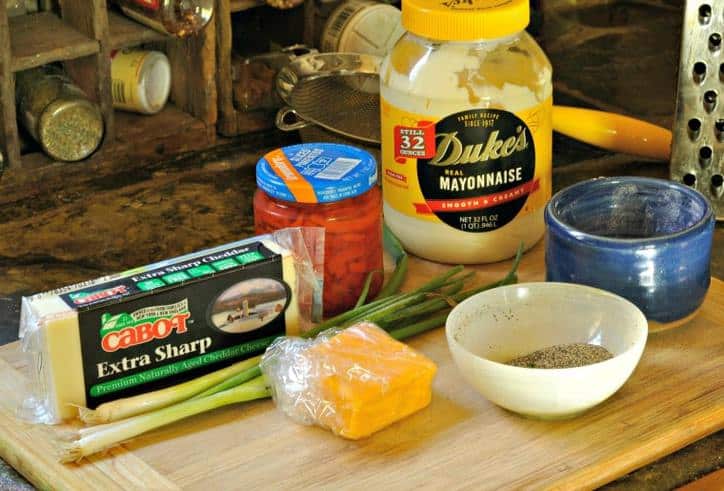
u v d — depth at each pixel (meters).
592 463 0.84
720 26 1.11
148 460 0.86
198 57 1.35
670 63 1.47
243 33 1.48
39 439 0.89
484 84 1.04
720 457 0.88
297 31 1.45
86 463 0.86
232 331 0.95
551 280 1.00
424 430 0.88
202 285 0.92
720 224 1.19
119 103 1.37
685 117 1.15
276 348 0.92
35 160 1.30
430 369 0.89
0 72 1.23
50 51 1.25
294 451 0.87
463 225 1.09
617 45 1.51
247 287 0.94
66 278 1.15
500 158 1.07
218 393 0.91
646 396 0.91
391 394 0.87
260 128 1.42
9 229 1.23
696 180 1.17
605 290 0.95
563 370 0.84
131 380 0.92
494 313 0.95
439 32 1.02
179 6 1.29
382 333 0.92
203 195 1.29
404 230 1.12
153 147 1.36
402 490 0.82
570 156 1.33
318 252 1.00
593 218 1.03
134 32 1.31
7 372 0.96
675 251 0.94
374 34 1.39
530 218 1.11
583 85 1.43
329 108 1.27
